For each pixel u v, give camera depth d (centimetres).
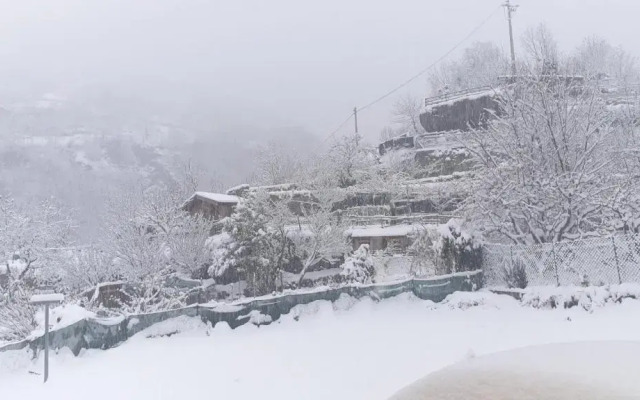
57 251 3050
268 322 1355
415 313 1379
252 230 2148
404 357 891
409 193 2995
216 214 3033
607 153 1736
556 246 1480
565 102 1772
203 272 2612
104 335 1225
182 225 2698
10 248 2978
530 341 953
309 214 2481
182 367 960
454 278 1578
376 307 1457
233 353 1048
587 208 1641
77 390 868
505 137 1830
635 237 1316
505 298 1423
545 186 1667
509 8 4181
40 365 1092
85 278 2700
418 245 1866
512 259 1567
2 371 1090
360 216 2819
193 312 1347
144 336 1282
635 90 2483
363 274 1858
